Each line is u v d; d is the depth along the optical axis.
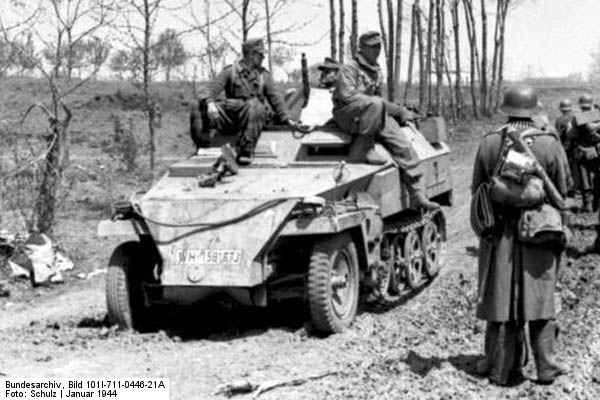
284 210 9.65
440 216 13.28
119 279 10.03
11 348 9.36
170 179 10.80
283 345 9.41
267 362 8.68
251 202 9.77
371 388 7.57
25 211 15.97
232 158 10.76
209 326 10.59
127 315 10.06
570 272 13.02
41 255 13.28
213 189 10.27
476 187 7.62
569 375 7.90
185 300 9.80
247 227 9.63
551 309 7.55
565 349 8.71
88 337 9.88
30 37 15.67
